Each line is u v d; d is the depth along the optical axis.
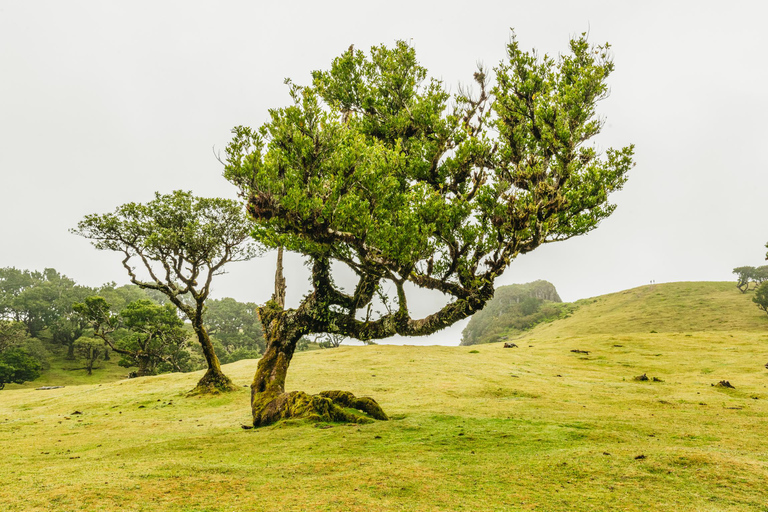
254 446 12.34
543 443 11.78
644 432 13.70
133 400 29.72
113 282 146.25
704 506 6.45
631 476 8.07
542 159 17.86
